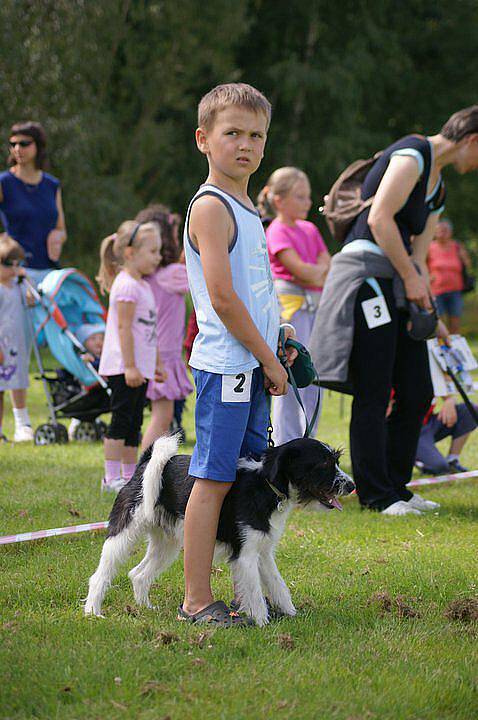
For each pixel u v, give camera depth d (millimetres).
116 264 10898
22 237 14609
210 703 4609
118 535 6031
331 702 4633
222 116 5758
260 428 6094
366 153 43031
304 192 11164
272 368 5770
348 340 9086
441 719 4551
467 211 46719
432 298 9070
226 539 5855
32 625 5730
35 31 32344
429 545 8062
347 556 7648
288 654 5305
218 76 41719
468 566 7352
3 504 9164
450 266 26578
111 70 36594
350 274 9125
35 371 22875
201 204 5684
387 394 9273
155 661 5094
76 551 7660
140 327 10094
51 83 32281
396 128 48969
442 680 4941
